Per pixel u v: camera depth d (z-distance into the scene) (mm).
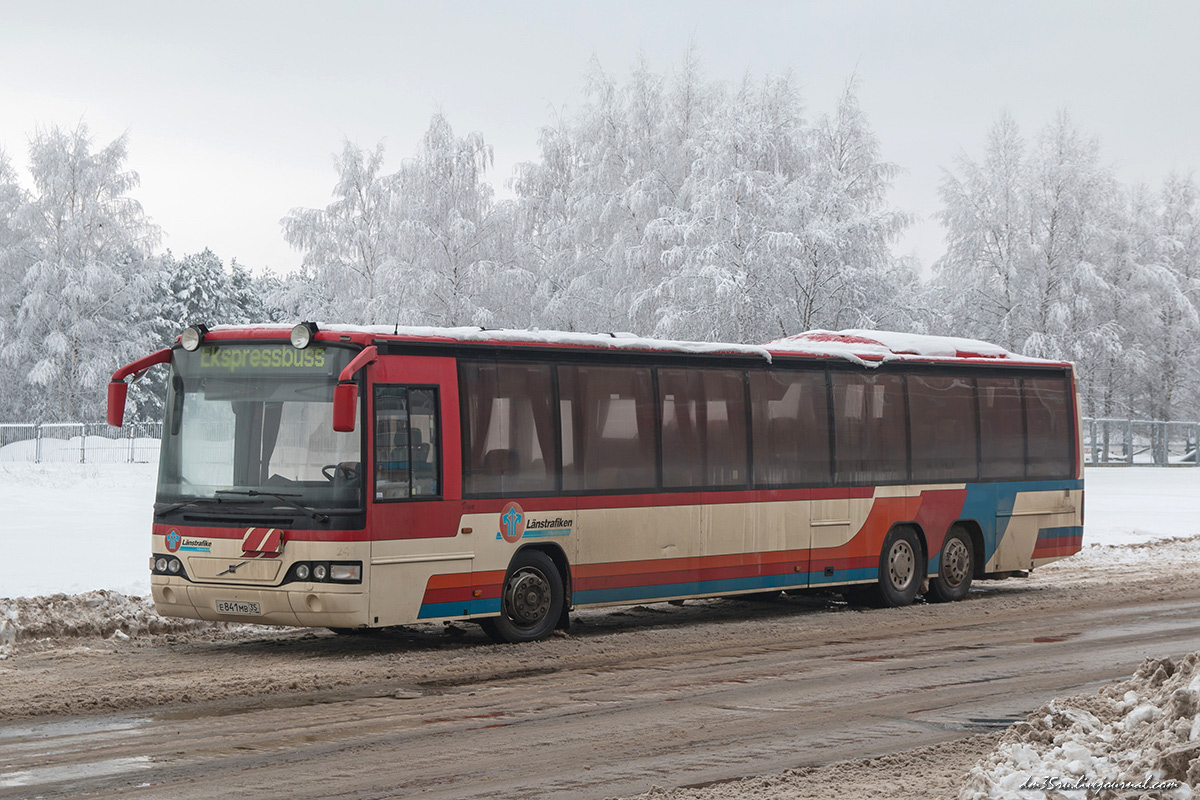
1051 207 59531
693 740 9469
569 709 10578
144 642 13992
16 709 10227
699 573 16062
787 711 10570
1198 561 24781
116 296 69188
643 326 46844
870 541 18172
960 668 12805
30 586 16016
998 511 19875
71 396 66938
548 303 51531
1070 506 20922
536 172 55375
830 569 17625
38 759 8641
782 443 17156
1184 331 68375
